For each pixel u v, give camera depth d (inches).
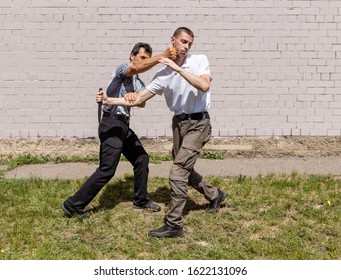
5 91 325.1
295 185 269.7
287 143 332.5
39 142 328.2
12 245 211.2
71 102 327.0
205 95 220.2
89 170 305.0
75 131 329.1
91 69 325.1
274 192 260.2
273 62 327.6
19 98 326.0
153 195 263.9
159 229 219.8
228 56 326.6
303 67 328.5
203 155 327.9
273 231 226.1
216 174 295.1
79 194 232.4
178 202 217.2
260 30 325.4
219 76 328.2
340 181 279.3
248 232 224.7
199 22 323.9
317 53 327.9
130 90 234.7
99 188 232.7
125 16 322.0
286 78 329.1
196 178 235.5
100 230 223.9
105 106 233.6
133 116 329.1
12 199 252.1
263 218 235.5
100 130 232.5
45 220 232.1
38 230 223.1
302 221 231.9
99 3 321.1
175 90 218.1
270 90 329.7
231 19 324.5
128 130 240.2
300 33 326.3
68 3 320.5
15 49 322.3
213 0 323.0
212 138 331.9
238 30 325.1
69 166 312.7
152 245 213.5
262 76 328.5
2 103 325.7
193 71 217.6
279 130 332.2
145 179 243.3
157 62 213.5
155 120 329.7
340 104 331.3
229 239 219.0
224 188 268.4
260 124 331.6
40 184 273.1
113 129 230.7
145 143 330.3
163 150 329.1
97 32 322.3
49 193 260.4
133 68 219.1
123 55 324.2
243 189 264.8
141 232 224.2
